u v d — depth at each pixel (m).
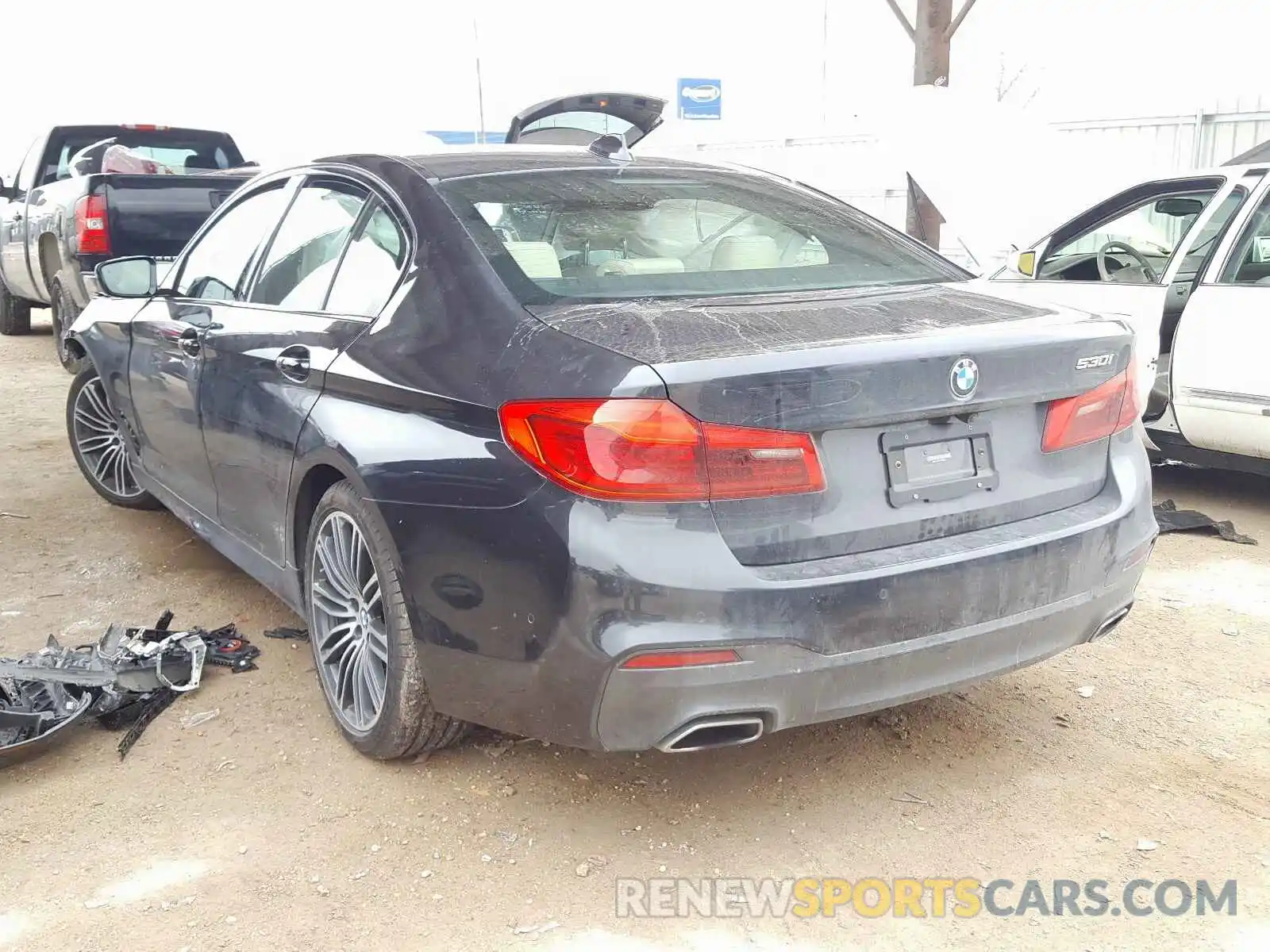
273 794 3.04
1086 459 2.95
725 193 3.55
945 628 2.62
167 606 4.38
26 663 3.42
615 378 2.41
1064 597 2.81
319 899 2.61
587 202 3.25
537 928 2.51
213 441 3.87
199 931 2.49
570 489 2.45
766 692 2.47
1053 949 2.44
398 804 2.99
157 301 4.54
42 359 10.40
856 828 2.88
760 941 2.47
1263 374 5.09
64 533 5.26
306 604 3.44
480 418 2.63
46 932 2.49
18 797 3.03
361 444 2.92
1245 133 10.73
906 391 2.55
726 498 2.43
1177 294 5.48
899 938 2.48
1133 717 3.46
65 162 10.23
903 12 9.33
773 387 2.43
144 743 3.32
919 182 9.40
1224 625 4.18
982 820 2.91
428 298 2.95
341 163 3.63
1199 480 6.25
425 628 2.78
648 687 2.43
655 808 2.98
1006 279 6.48
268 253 3.83
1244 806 2.97
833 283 3.16
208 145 10.71
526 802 3.00
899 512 2.62
